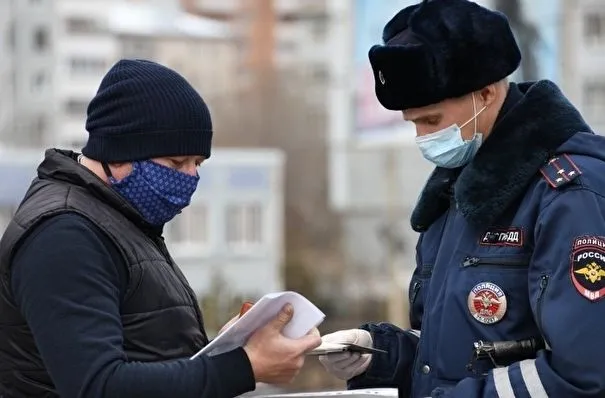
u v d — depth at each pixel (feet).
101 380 13.46
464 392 14.69
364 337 17.52
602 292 14.03
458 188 15.72
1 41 239.91
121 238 14.61
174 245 164.25
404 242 180.34
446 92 15.49
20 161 138.62
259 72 277.85
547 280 14.53
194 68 272.72
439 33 15.49
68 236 14.08
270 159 167.53
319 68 277.85
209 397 13.93
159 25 268.82
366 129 167.94
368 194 175.83
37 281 13.88
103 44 259.80
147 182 14.99
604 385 13.74
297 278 217.36
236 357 14.30
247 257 166.09
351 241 223.71
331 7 173.58
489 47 15.44
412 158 173.58
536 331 15.16
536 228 14.92
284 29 282.97
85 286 13.92
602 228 14.43
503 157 15.43
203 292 162.81
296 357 14.52
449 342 15.69
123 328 14.51
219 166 166.09
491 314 15.26
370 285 216.13
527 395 14.19
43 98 242.78
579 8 153.69
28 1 242.17
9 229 14.51
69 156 15.67
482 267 15.48
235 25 283.38
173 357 14.85
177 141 14.94
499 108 15.90
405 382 17.83
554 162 15.17
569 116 15.52
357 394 15.99
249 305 15.65
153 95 14.89
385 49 15.66
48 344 13.70
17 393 14.74
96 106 15.12
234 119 272.72
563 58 150.82
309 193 263.29
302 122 272.92
